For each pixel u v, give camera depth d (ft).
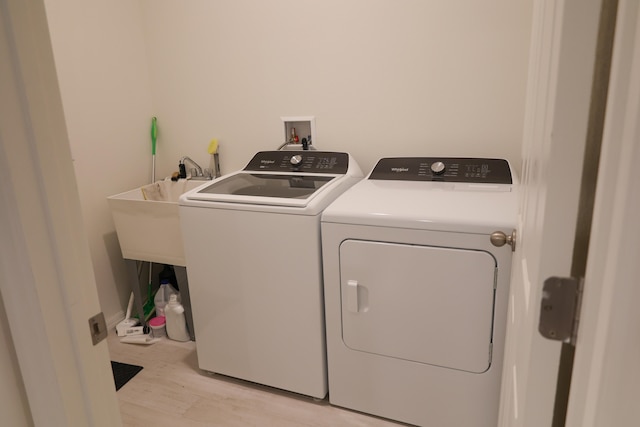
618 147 1.32
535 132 2.54
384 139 7.39
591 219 1.60
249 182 6.92
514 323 3.22
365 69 7.20
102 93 7.96
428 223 4.97
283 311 6.10
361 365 5.89
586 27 1.44
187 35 8.28
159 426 6.06
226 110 8.39
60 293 2.38
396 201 5.56
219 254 6.25
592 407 1.51
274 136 8.15
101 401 2.68
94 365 2.62
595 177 1.58
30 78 2.13
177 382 7.00
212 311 6.61
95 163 7.97
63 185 2.35
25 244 2.20
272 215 5.73
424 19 6.66
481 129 6.78
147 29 8.58
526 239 2.61
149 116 9.00
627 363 1.38
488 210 5.04
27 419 2.59
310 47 7.44
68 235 2.39
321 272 5.79
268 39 7.68
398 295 5.37
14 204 2.14
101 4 7.78
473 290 4.99
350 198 5.79
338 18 7.14
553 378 1.80
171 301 8.02
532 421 1.90
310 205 5.54
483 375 5.26
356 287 5.50
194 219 6.26
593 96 1.52
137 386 6.91
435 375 5.51
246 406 6.42
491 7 6.26
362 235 5.33
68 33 7.28
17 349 2.40
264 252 5.94
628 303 1.34
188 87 8.59
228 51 8.04
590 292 1.49
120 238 7.90
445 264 5.03
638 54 1.19
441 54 6.70
